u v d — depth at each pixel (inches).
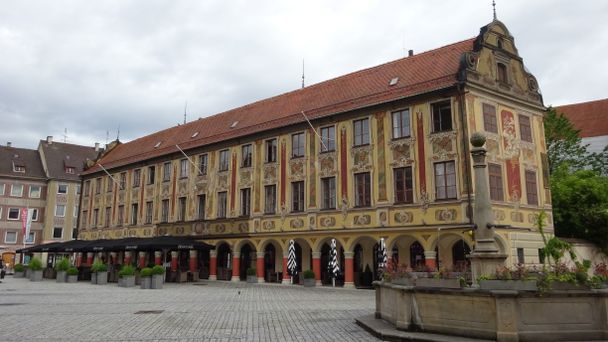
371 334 478.6
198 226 1547.7
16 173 2849.4
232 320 591.8
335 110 1234.6
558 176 1445.6
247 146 1467.8
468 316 420.2
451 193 1010.7
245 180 1441.9
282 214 1314.0
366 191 1153.4
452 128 1021.2
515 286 399.5
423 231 1035.3
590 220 1221.7
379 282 548.7
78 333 495.5
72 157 3046.3
